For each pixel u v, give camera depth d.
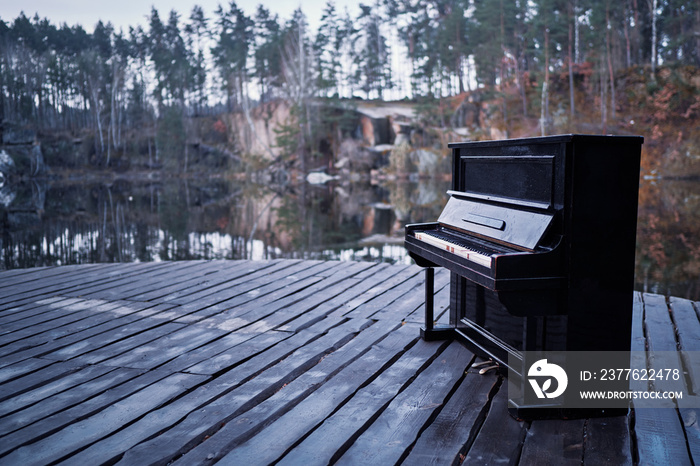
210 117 67.12
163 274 6.66
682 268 9.34
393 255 11.38
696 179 37.16
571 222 2.62
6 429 2.62
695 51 49.31
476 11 56.44
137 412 2.81
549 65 51.72
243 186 44.53
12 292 5.66
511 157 3.09
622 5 50.97
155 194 35.00
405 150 50.75
